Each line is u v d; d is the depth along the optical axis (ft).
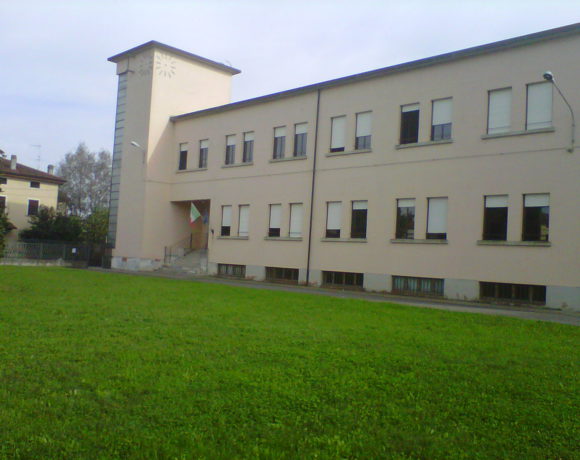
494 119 74.49
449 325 42.93
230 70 137.39
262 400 20.94
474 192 75.20
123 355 27.73
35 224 179.11
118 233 130.52
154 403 20.35
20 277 81.97
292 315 45.32
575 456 16.62
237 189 111.14
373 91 88.58
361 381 23.84
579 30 66.85
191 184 121.90
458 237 76.18
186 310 45.88
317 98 97.09
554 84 62.75
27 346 29.45
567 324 46.01
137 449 16.37
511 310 63.52
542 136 69.41
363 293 83.05
